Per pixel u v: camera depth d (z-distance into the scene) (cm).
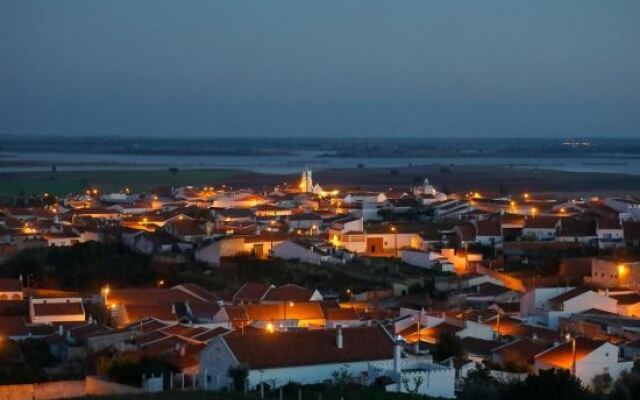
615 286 18012
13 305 16362
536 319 15262
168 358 11262
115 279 19488
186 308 15625
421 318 14350
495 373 11131
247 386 9631
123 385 10394
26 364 12475
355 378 9962
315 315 14962
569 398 9562
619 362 12119
